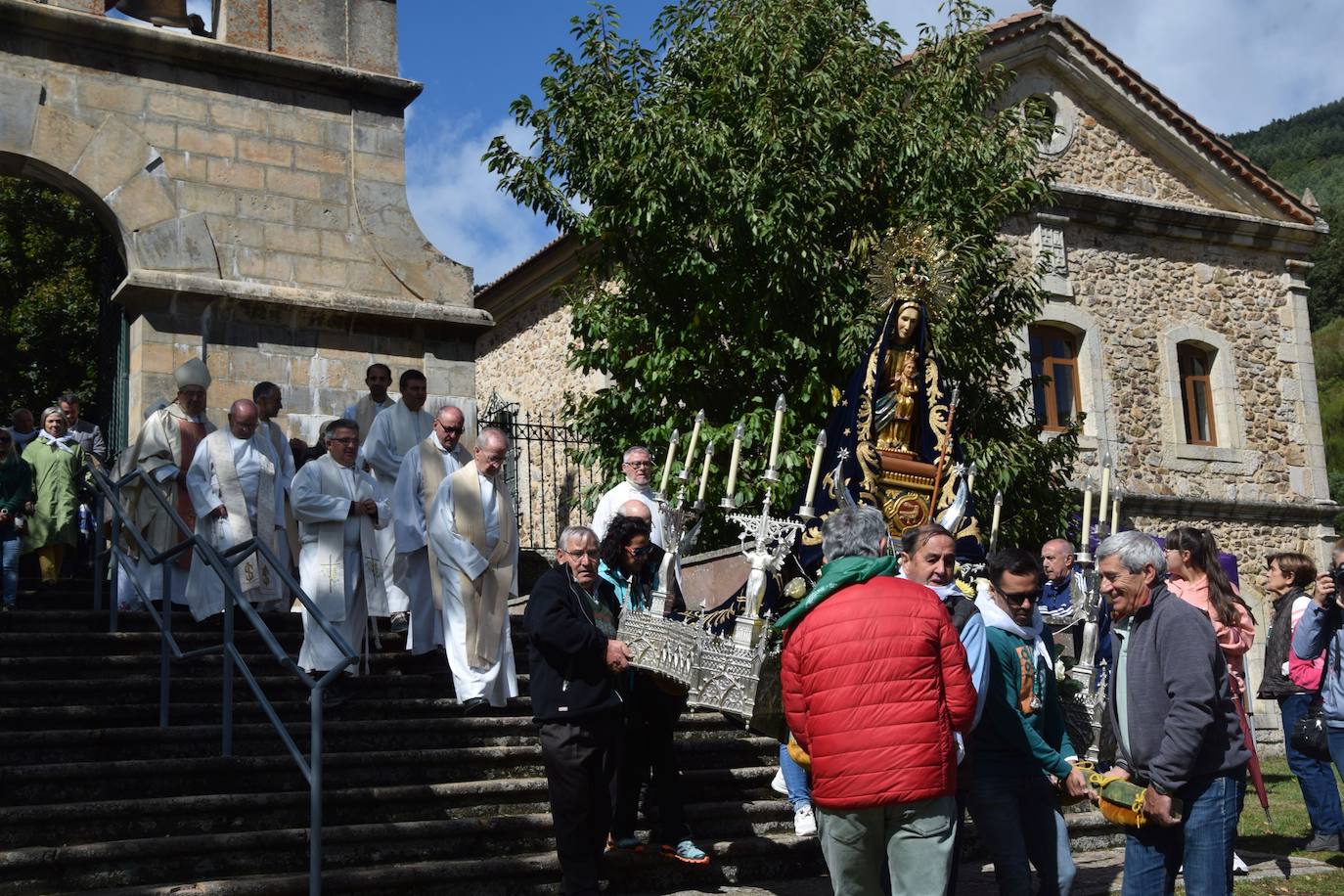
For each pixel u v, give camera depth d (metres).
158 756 6.59
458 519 7.66
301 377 10.91
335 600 7.89
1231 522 18.89
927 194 11.74
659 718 6.46
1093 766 6.36
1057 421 17.94
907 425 7.43
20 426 10.98
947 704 4.43
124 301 10.30
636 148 11.59
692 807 6.95
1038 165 18.28
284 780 6.56
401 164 11.67
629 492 7.98
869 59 12.20
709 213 11.48
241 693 7.43
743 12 12.15
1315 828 7.71
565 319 19.55
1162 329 18.89
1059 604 7.77
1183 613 4.70
